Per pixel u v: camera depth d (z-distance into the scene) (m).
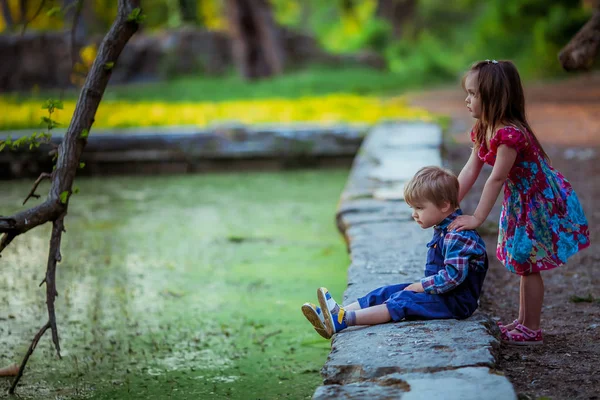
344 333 5.05
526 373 4.77
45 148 15.67
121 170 16.59
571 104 22.42
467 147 15.91
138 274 8.88
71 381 5.84
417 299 5.13
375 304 5.29
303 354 6.33
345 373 4.40
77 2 6.33
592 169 12.74
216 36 35.56
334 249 9.91
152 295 8.07
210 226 11.35
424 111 21.66
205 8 39.03
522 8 37.34
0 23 37.88
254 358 6.27
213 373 5.96
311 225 11.33
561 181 5.14
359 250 7.15
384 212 8.84
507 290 6.93
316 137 16.73
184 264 9.29
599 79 30.09
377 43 43.25
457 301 5.09
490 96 5.00
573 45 7.89
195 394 5.55
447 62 46.38
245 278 8.66
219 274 8.84
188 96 27.81
